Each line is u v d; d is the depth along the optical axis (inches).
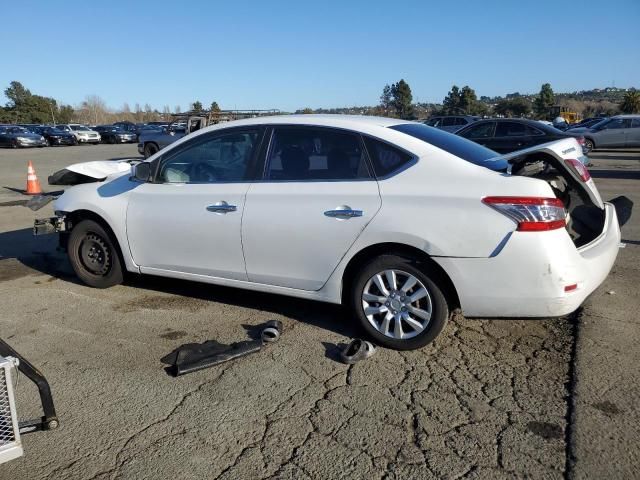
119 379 141.8
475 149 162.7
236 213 167.2
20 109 3403.1
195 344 157.0
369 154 153.7
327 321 175.9
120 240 194.2
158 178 187.8
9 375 93.4
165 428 120.6
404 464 107.4
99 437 117.8
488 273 138.1
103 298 200.2
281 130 167.3
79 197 203.3
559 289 135.9
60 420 124.0
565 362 146.1
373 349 150.6
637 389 131.1
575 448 110.2
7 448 93.4
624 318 172.7
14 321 180.4
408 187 146.3
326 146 159.9
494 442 113.3
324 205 154.4
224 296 199.9
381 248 151.3
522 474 103.7
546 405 126.2
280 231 160.6
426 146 150.9
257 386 137.3
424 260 146.2
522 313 139.9
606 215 168.4
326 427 119.9
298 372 143.8
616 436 113.7
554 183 177.0
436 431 117.6
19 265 247.3
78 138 1536.7
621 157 806.5
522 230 134.6
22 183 581.3
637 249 256.4
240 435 117.8
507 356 150.3
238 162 172.4
